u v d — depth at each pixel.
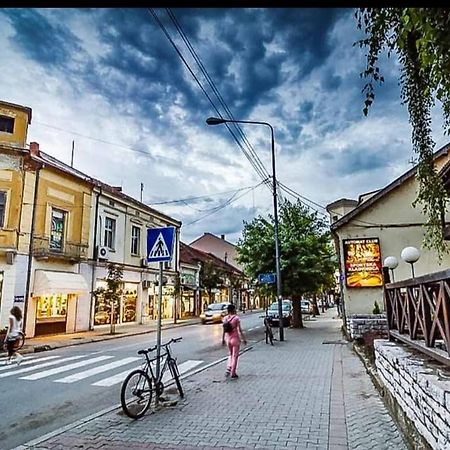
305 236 24.36
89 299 23.55
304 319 34.25
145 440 5.13
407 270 16.81
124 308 27.20
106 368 11.13
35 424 6.15
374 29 4.04
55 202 21.38
